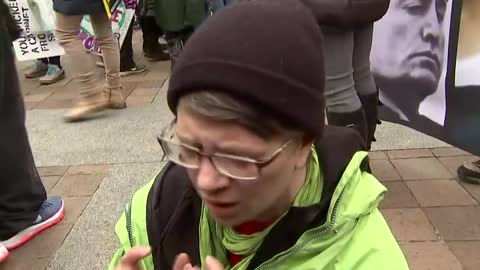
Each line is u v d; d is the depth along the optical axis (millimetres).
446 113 2971
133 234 1212
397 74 3215
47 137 4164
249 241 1082
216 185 864
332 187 1084
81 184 3391
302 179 1060
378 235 1121
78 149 3914
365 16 2574
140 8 6312
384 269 1070
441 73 2951
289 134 880
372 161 3451
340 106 2715
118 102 4676
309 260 1076
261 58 839
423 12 2971
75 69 4477
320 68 922
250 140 839
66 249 2750
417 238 2660
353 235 1104
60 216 2979
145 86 5410
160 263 1175
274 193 921
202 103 830
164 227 1164
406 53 3127
